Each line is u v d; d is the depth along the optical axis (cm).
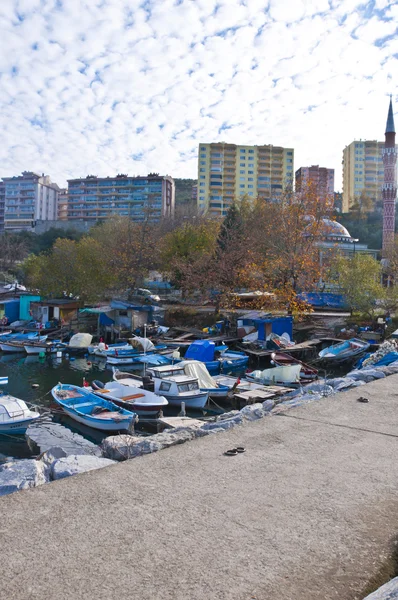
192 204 11844
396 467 418
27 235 11325
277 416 590
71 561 267
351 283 4231
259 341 3884
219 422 830
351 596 243
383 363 2094
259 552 278
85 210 15212
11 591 241
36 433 2020
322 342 4016
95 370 3372
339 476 395
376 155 15475
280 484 377
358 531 305
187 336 4291
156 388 2448
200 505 338
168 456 440
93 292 5153
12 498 348
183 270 5188
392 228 8306
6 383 2938
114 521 313
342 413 604
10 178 15462
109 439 646
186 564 265
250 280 4728
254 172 14512
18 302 5397
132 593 239
